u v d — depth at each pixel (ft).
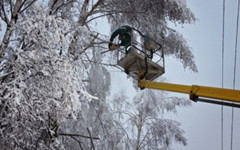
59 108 14.56
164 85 17.69
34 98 14.40
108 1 24.45
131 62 18.47
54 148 16.88
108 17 25.77
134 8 24.59
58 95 14.53
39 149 15.33
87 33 17.94
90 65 23.56
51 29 15.35
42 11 15.16
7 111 14.25
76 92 14.60
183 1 24.41
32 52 14.42
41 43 14.62
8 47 15.17
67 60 15.10
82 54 19.27
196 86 16.03
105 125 26.53
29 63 14.62
